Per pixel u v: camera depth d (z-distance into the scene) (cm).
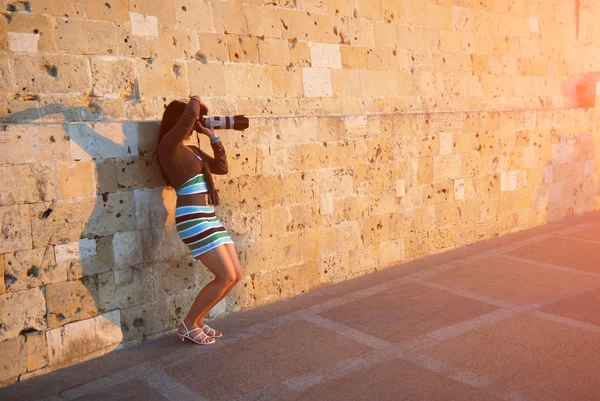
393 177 731
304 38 696
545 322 540
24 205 443
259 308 604
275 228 617
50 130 453
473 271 710
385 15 779
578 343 491
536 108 960
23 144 440
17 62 495
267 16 664
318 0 709
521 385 420
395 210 739
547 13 1017
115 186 492
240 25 641
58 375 458
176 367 467
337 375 445
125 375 455
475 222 848
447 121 790
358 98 751
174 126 482
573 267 716
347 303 611
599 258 752
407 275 702
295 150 627
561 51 1048
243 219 589
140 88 568
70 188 466
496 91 932
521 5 970
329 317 571
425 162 768
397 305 599
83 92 532
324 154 655
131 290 509
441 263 749
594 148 1034
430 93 837
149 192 513
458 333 520
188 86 601
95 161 479
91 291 483
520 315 560
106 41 546
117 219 495
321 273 664
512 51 959
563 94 1055
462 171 819
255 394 420
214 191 498
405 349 489
